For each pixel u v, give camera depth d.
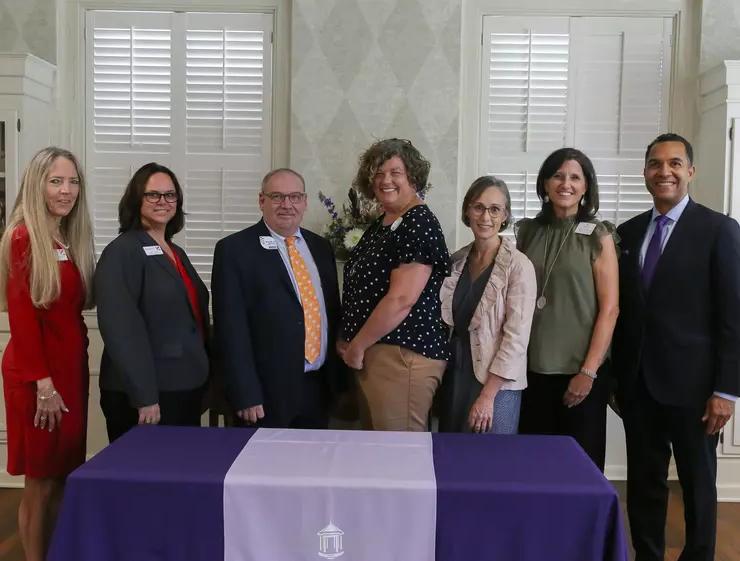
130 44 3.81
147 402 2.21
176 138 3.84
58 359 2.24
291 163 3.69
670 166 2.36
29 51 3.77
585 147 3.76
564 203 2.35
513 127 3.79
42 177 2.21
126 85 3.84
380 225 2.31
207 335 2.55
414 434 1.93
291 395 2.33
